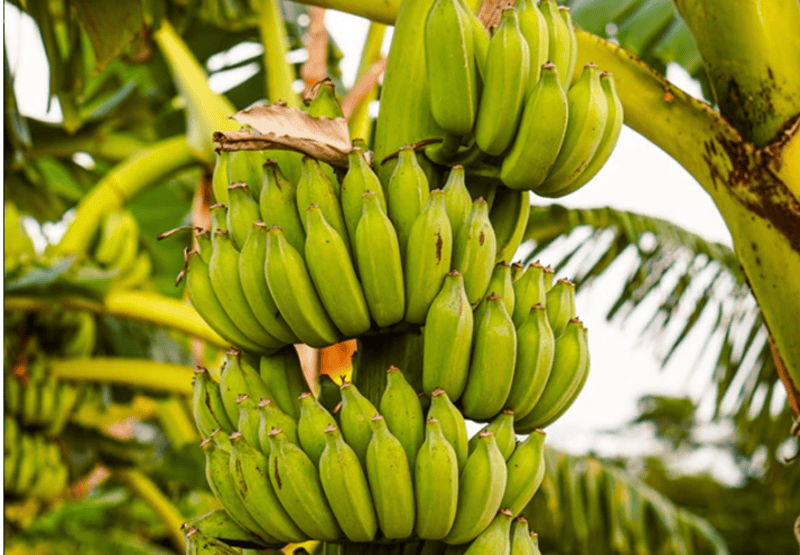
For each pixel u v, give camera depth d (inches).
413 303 76.6
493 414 77.4
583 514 139.5
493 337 76.0
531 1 78.1
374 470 74.4
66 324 159.8
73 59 122.9
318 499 75.0
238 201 78.5
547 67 76.0
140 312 140.2
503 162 77.9
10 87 121.4
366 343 79.1
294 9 177.5
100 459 186.2
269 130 75.9
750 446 138.3
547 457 142.2
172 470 157.3
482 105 77.1
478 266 76.9
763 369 132.8
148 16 127.3
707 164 86.8
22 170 165.5
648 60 127.6
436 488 74.1
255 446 76.9
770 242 85.3
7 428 151.7
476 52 77.7
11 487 153.9
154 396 177.8
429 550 77.2
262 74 176.9
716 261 138.0
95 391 173.9
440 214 76.2
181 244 207.8
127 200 158.9
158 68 177.5
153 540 275.3
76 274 135.3
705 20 87.0
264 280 77.0
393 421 75.5
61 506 215.5
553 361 78.2
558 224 138.4
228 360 78.9
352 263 76.6
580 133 76.8
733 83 86.4
